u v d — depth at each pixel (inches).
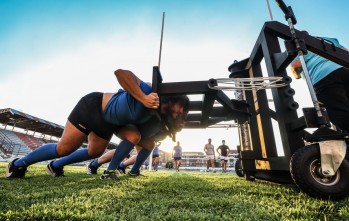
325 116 51.9
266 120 91.9
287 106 64.3
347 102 70.4
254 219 33.0
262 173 94.7
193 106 81.9
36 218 32.7
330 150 47.7
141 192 57.8
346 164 47.7
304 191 48.7
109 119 82.3
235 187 72.5
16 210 36.2
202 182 92.4
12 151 880.9
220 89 63.5
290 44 60.5
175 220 32.3
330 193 46.1
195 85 64.8
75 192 54.9
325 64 73.8
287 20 63.5
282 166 66.5
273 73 68.8
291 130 61.8
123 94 79.1
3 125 956.6
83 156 100.5
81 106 84.5
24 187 63.2
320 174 48.4
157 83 65.7
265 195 56.5
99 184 73.4
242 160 105.1
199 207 42.2
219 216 33.9
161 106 67.9
